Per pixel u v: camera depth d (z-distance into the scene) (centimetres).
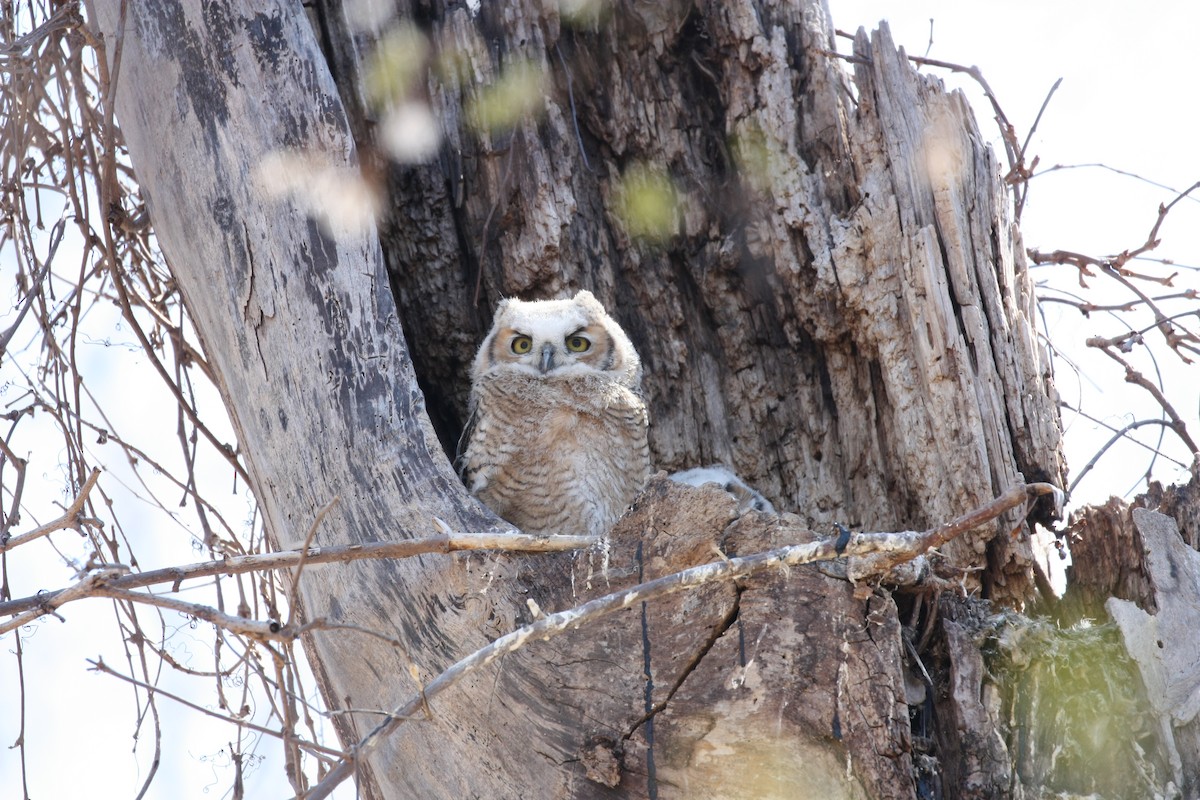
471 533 771
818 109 1116
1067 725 777
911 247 1032
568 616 629
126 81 951
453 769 748
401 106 1131
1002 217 1052
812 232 1091
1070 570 930
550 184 1145
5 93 1058
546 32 1148
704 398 1187
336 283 884
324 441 850
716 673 713
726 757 702
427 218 1149
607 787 712
